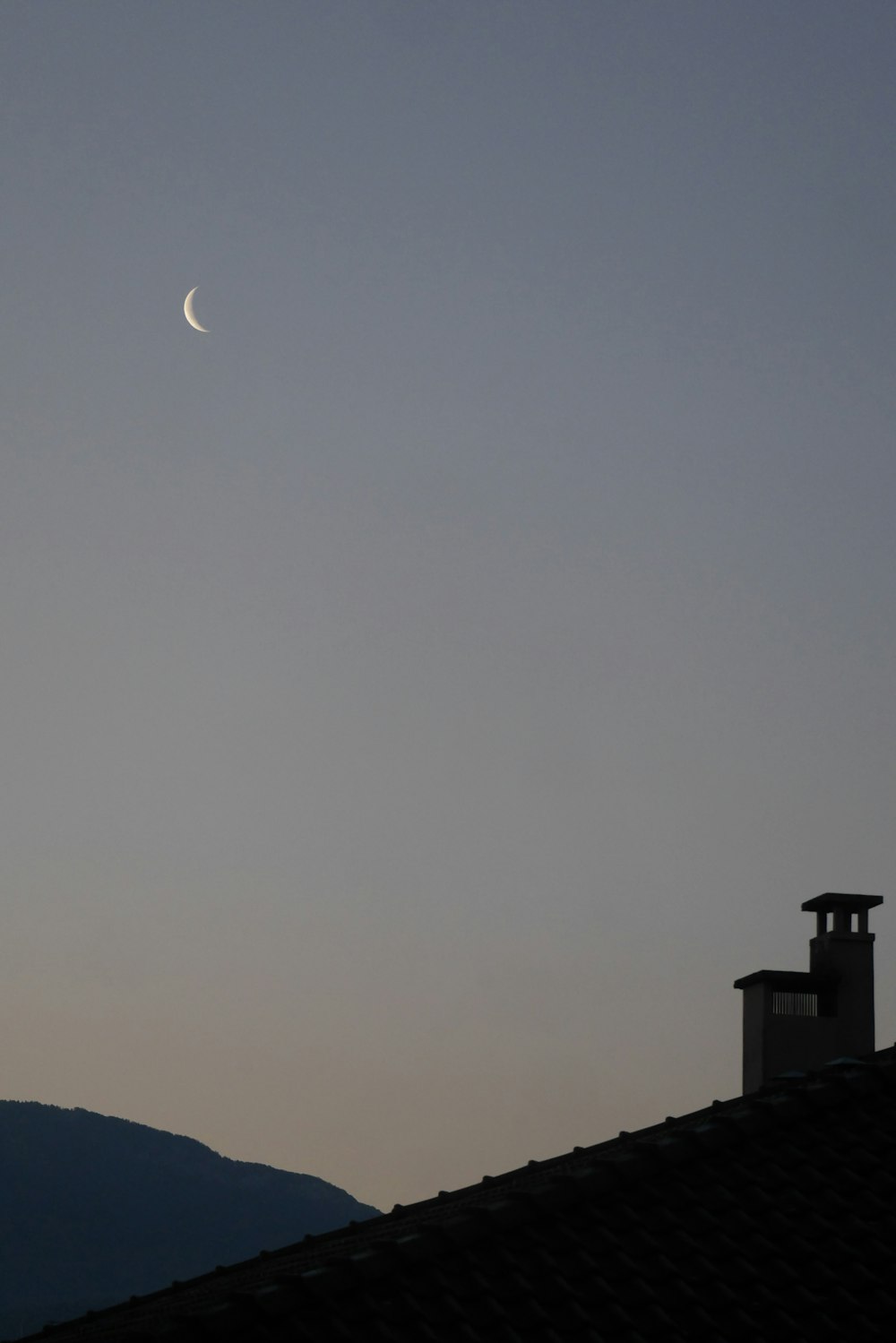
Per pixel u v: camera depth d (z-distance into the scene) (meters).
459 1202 15.92
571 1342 8.59
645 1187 10.12
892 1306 9.18
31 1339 20.19
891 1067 11.78
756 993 19.38
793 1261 9.54
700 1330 8.83
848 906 19.94
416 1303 8.71
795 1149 10.68
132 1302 20.84
